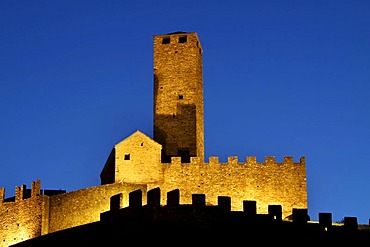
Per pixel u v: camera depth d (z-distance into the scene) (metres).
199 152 92.44
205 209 57.09
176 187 83.38
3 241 75.19
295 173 82.62
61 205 73.44
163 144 91.12
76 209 74.50
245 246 50.41
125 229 57.69
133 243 53.62
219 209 56.91
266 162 83.12
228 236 53.31
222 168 83.50
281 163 83.00
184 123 91.44
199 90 94.88
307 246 50.19
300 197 82.00
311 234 52.84
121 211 59.09
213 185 83.12
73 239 60.38
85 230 61.34
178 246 51.19
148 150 84.69
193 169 83.81
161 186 83.50
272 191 82.38
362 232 52.59
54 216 72.75
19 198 75.25
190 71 93.00
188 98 92.19
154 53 94.69
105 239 57.09
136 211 58.22
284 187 82.38
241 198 82.50
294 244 50.66
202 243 51.62
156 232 55.44
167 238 53.47
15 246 64.94
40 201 72.44
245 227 55.16
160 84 93.50
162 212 57.59
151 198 58.38
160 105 92.69
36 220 72.50
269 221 55.31
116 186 78.50
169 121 91.81
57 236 63.00
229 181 83.00
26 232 73.38
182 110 91.88
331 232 52.97
